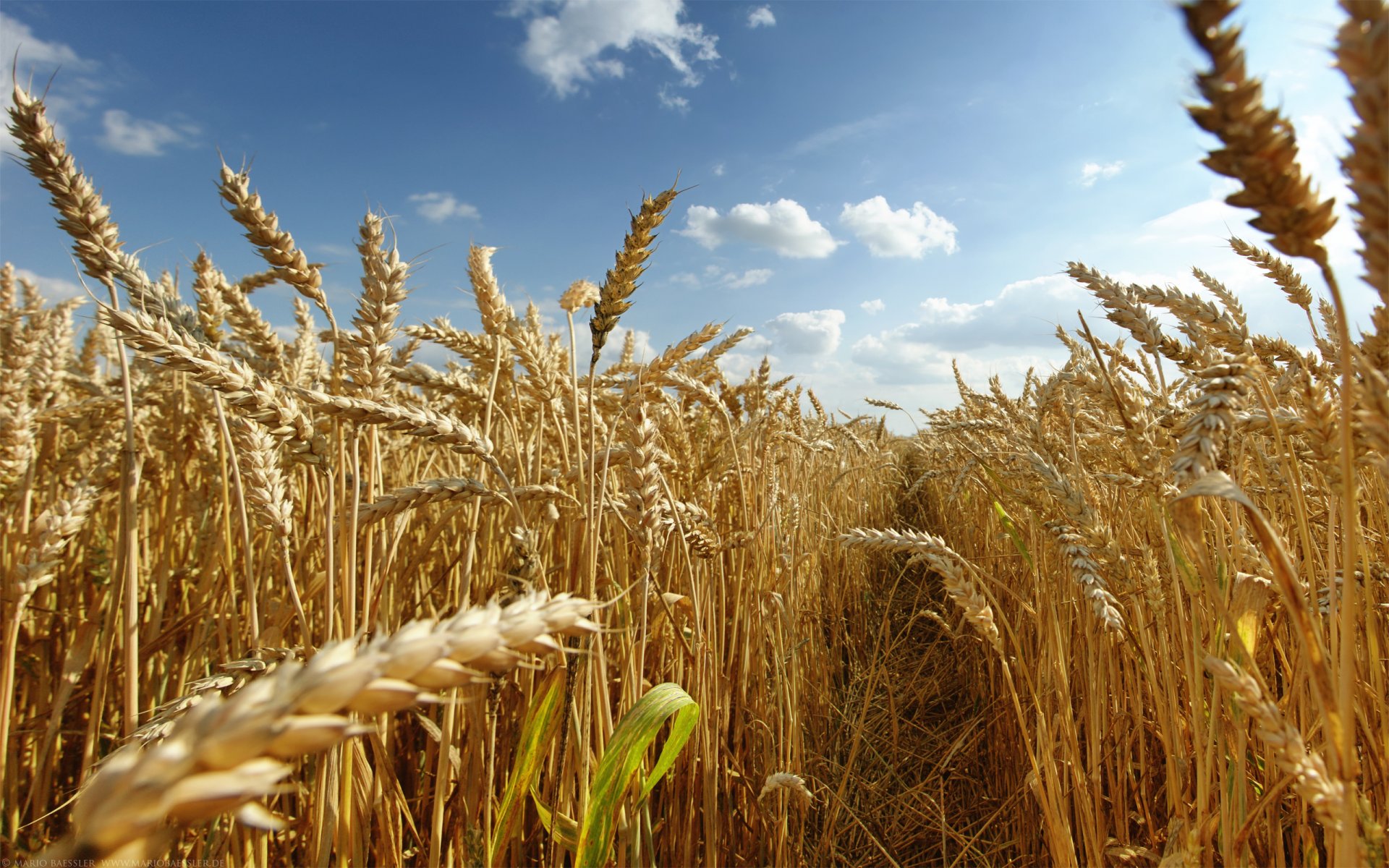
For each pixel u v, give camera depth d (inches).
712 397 125.7
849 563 230.4
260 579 102.9
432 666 22.3
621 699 97.7
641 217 80.4
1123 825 88.0
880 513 335.9
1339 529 77.6
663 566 121.3
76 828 18.1
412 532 133.0
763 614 134.1
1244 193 28.9
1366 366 32.2
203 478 135.9
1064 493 75.5
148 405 140.1
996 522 185.8
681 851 105.4
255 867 76.9
